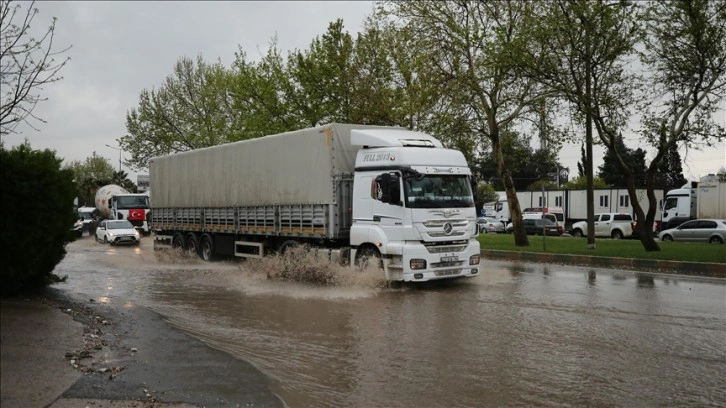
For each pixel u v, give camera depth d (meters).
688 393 5.99
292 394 6.14
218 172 19.14
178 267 18.83
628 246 22.84
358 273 13.27
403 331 8.91
